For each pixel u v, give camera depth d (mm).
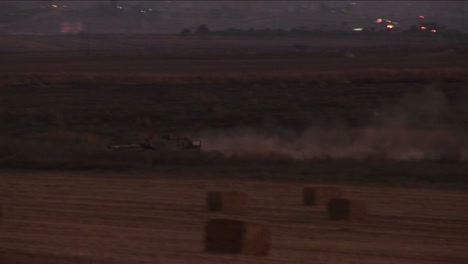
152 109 192500
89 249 51062
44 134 152875
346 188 95562
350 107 188875
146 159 121750
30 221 68438
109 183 100500
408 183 99312
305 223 69625
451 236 63062
